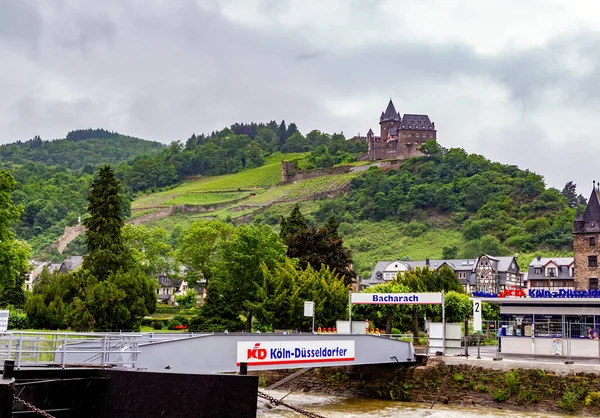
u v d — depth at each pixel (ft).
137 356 112.47
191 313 371.15
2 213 246.88
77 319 254.47
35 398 91.66
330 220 357.82
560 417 154.92
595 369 157.48
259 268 280.92
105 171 294.87
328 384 189.57
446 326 191.21
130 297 261.44
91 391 97.66
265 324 263.70
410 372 179.22
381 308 254.27
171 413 94.02
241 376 92.63
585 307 182.09
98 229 291.79
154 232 432.66
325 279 262.67
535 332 186.09
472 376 172.04
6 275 249.34
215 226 385.09
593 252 365.20
